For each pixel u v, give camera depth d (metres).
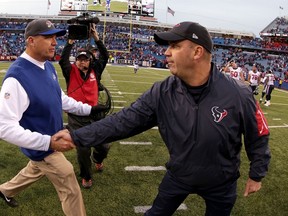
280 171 4.93
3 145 5.25
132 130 2.03
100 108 3.07
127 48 51.38
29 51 2.42
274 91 22.92
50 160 2.55
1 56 36.91
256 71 13.18
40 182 3.86
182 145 1.88
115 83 16.27
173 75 1.98
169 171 2.10
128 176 4.29
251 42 57.00
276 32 57.19
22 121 2.38
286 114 10.96
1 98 2.20
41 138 2.11
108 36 54.12
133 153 5.31
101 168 4.37
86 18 3.32
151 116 2.01
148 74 25.91
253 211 3.54
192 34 1.72
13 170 4.22
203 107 1.80
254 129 1.89
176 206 2.16
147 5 57.28
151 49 51.91
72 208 2.62
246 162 5.22
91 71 3.77
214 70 1.84
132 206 3.45
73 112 2.97
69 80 3.69
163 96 1.92
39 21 2.39
